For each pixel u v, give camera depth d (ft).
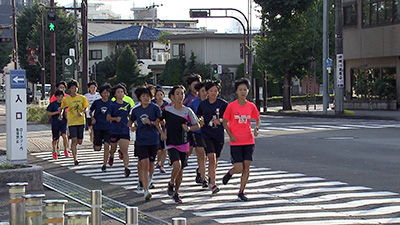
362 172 41.52
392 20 120.67
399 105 122.31
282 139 67.77
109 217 27.55
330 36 145.48
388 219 27.35
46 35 205.98
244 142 32.19
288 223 26.71
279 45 138.21
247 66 158.71
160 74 209.77
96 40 235.81
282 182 37.81
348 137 67.62
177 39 198.39
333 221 26.99
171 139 32.22
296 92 213.05
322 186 36.11
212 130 34.73
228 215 28.63
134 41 235.81
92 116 45.09
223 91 187.83
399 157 49.26
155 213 29.32
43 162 51.08
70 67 92.79
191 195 34.06
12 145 37.24
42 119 102.32
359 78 131.34
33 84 216.54
